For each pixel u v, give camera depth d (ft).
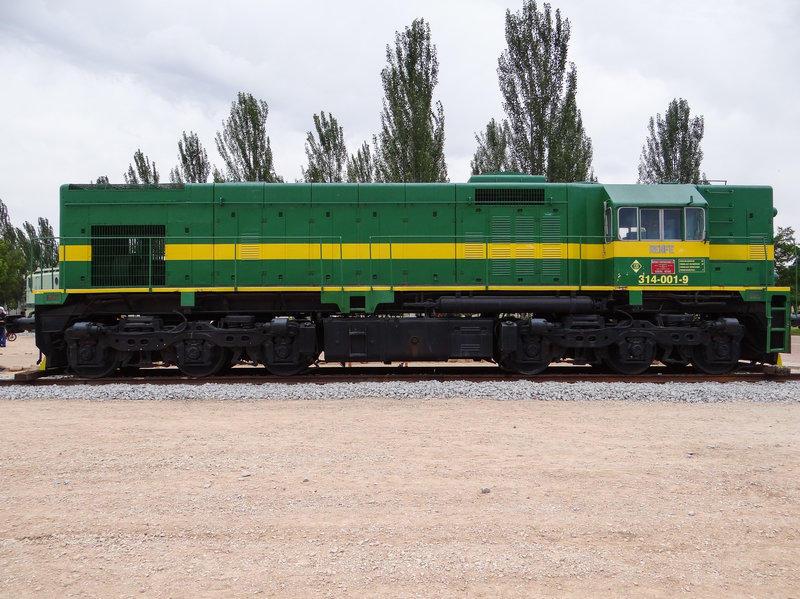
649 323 37.14
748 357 40.57
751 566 12.25
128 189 38.65
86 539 13.47
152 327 36.88
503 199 39.04
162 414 27.45
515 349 36.68
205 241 38.34
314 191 39.04
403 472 18.15
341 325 36.94
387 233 38.96
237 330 36.76
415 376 36.99
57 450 20.76
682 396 30.89
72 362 36.78
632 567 12.16
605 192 38.14
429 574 11.82
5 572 11.98
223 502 15.64
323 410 28.25
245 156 106.42
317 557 12.57
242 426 24.64
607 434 23.13
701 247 36.86
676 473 18.02
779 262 117.08
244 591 11.23
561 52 88.74
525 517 14.61
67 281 38.14
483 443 21.71
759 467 18.60
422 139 87.61
